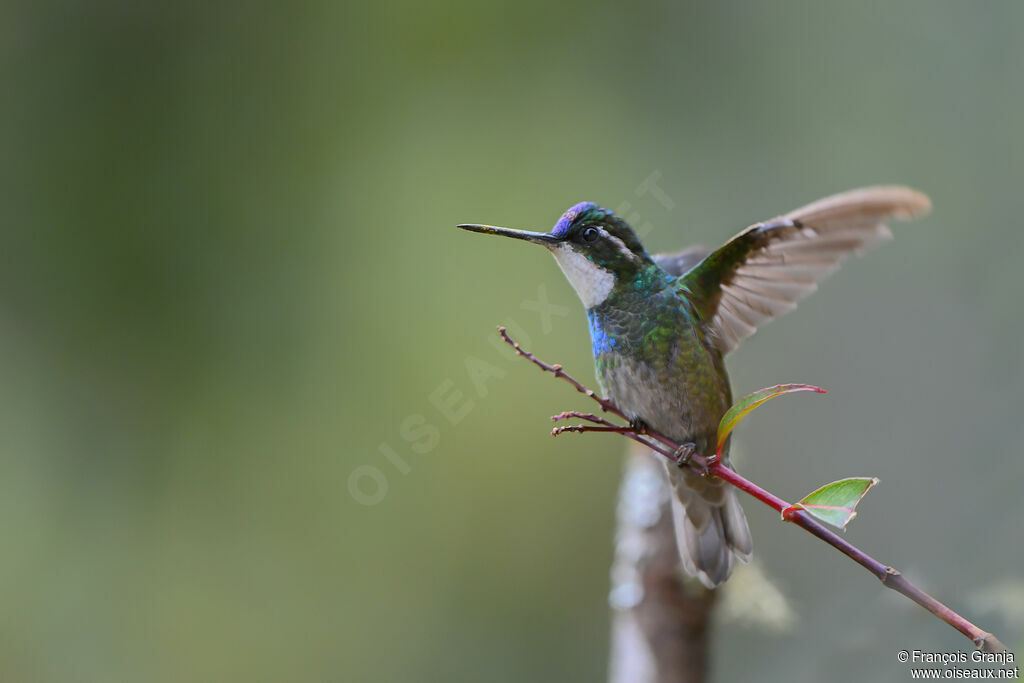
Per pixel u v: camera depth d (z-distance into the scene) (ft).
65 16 37.50
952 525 28.58
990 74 38.63
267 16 39.52
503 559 36.11
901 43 40.09
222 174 38.09
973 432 32.68
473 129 39.91
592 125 40.40
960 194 37.35
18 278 35.73
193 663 34.24
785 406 35.81
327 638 34.96
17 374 34.76
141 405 35.76
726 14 41.88
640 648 18.43
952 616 11.10
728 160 40.65
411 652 35.27
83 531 34.53
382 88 39.93
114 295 36.32
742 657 25.62
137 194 37.27
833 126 40.45
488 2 40.75
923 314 35.81
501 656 35.47
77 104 37.22
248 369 36.60
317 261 37.93
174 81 38.34
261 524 35.55
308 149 38.88
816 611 28.63
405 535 35.99
